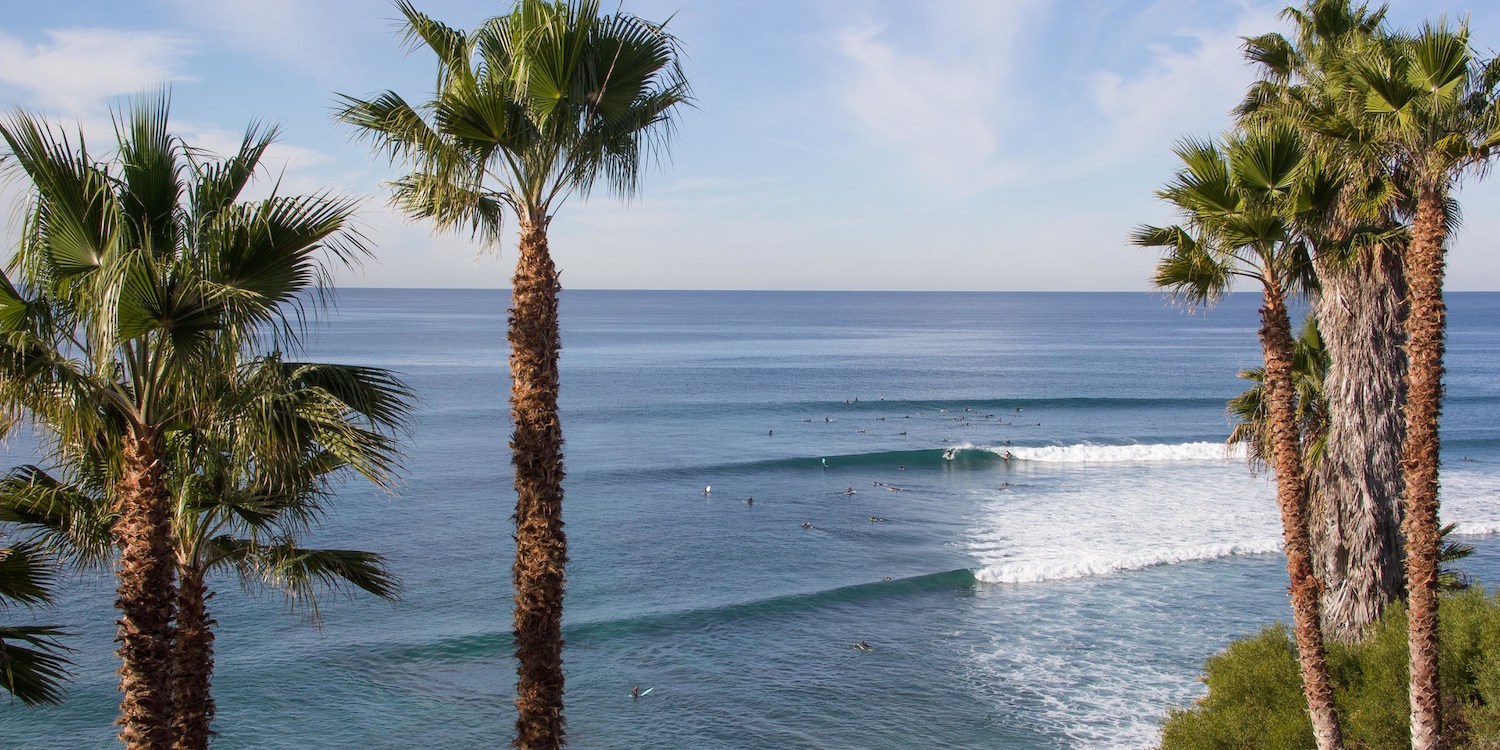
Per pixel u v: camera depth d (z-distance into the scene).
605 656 25.50
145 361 7.45
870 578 32.03
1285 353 11.43
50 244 7.05
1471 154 9.99
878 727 21.42
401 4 8.87
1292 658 16.20
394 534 36.16
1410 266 10.73
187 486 8.48
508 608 28.39
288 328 7.98
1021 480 49.03
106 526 8.66
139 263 6.75
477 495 42.41
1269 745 14.55
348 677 23.80
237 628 26.42
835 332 193.25
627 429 65.50
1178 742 16.00
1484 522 37.94
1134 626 27.34
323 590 29.12
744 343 157.25
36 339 7.09
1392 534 15.16
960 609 28.98
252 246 7.33
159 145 7.98
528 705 9.34
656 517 40.31
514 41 8.89
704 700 22.81
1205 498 44.19
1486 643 14.38
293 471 9.20
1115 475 50.28
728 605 29.08
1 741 20.34
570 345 149.75
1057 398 82.56
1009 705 22.33
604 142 9.31
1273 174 11.07
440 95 8.73
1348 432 15.30
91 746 20.33
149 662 7.53
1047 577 32.03
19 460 43.81
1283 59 15.27
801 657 25.38
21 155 6.86
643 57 9.04
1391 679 13.98
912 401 80.25
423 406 72.12
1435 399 10.63
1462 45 9.64
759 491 45.69
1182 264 12.12
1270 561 33.41
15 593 8.45
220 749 20.38
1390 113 10.41
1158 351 144.00
